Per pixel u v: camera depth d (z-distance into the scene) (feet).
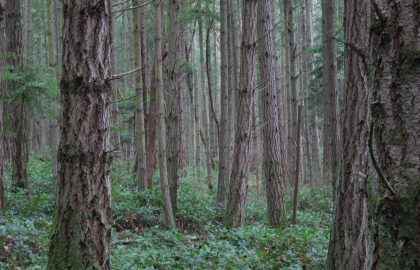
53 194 37.93
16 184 41.29
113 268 19.45
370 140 6.71
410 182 6.10
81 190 13.06
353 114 16.80
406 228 6.07
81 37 13.20
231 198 32.94
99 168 13.34
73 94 13.20
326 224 40.14
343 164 17.11
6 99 35.32
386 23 6.43
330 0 29.84
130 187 52.39
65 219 13.07
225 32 48.42
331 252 17.48
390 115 6.40
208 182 62.13
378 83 6.61
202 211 42.27
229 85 50.26
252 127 32.86
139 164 45.24
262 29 35.22
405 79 6.27
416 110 6.19
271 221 35.14
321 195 52.19
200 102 120.47
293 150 57.82
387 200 6.25
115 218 35.35
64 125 13.26
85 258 12.95
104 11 13.58
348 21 17.13
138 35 45.06
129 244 26.55
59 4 77.66
